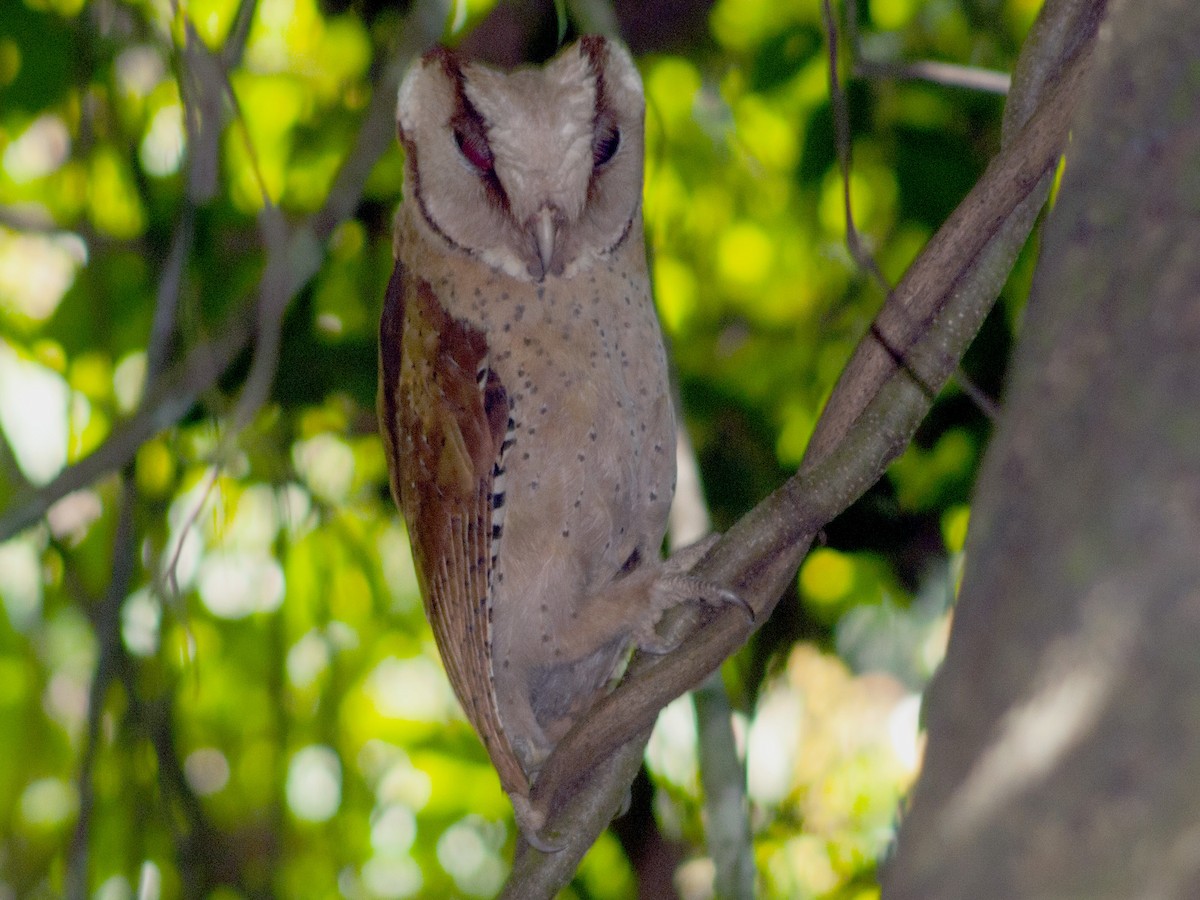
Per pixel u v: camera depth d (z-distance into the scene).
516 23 11.41
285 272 7.43
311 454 12.88
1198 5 2.67
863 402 5.80
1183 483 2.33
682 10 12.80
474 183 7.60
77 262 12.02
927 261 5.62
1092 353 2.51
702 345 13.57
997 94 12.58
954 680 2.54
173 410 8.57
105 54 10.24
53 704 12.65
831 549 13.06
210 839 10.16
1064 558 2.40
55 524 11.82
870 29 12.57
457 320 7.68
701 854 11.61
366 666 13.53
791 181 13.31
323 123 12.57
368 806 13.63
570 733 6.27
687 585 6.06
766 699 13.04
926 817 2.50
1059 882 2.25
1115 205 2.61
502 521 7.55
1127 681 2.29
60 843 12.09
